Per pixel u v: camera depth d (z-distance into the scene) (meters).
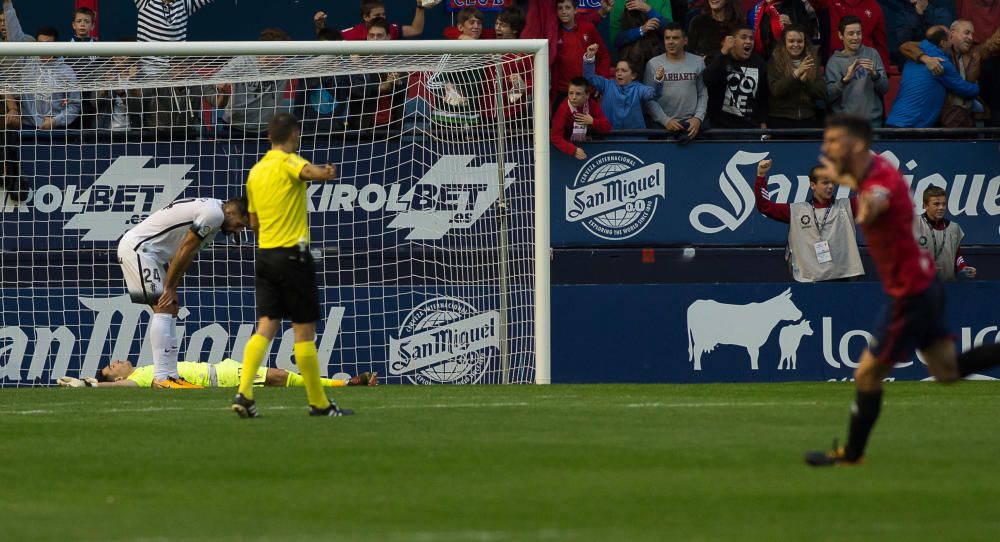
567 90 55.59
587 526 19.88
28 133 52.12
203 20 64.31
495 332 53.84
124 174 52.72
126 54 49.62
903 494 22.27
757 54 55.34
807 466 25.39
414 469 25.55
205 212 46.09
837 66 55.69
